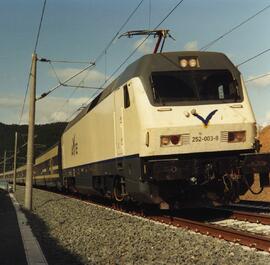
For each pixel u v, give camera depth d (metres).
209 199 14.39
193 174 13.49
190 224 13.32
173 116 13.77
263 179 13.98
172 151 13.61
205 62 14.78
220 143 13.84
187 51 14.96
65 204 24.81
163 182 13.99
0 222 17.00
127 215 16.55
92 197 27.44
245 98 14.42
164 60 14.65
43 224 16.86
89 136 22.52
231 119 13.93
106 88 19.91
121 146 16.09
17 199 35.47
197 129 13.72
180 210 18.02
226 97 14.36
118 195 17.97
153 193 13.98
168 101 14.02
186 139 13.68
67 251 10.65
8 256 9.86
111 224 14.52
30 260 9.32
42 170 51.84
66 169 31.97
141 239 11.23
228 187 14.14
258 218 13.71
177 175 13.43
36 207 25.84
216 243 10.28
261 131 36.59
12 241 12.02
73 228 14.63
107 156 18.47
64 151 33.25
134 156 14.50
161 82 14.28
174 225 13.94
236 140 13.96
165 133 13.61
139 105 14.14
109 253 9.97
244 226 13.12
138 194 14.56
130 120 14.91
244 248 10.03
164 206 14.01
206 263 8.49
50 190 48.59
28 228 14.93
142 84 14.34
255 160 13.65
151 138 13.61
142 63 14.80
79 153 25.81
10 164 104.81
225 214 15.83
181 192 14.09
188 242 10.51
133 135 14.59
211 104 14.08
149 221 14.41
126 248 10.36
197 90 14.28
